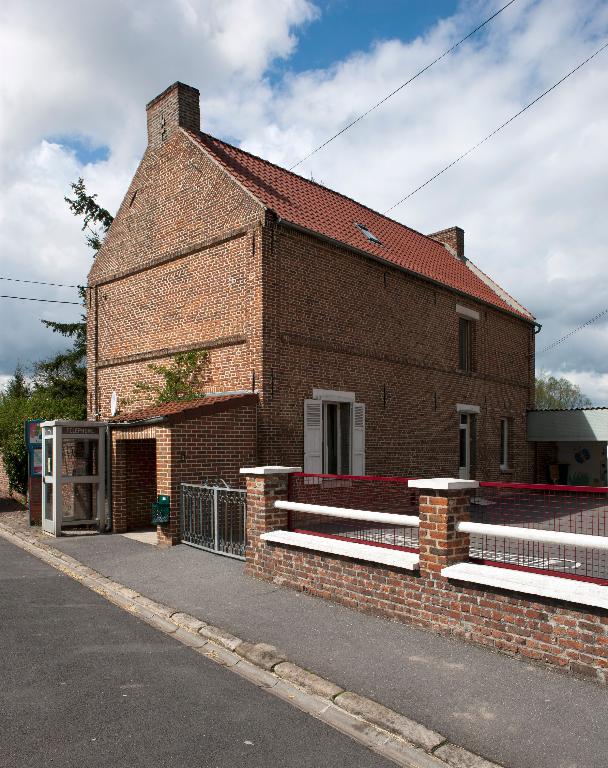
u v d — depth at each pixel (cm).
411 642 571
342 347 1376
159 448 1072
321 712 457
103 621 675
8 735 412
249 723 437
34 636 620
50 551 1040
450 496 595
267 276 1219
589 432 2033
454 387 1758
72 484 1216
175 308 1416
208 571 852
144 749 395
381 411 1484
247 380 1223
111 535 1175
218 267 1311
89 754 388
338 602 695
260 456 1186
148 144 1528
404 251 1725
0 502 1789
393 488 1438
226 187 1297
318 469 1295
